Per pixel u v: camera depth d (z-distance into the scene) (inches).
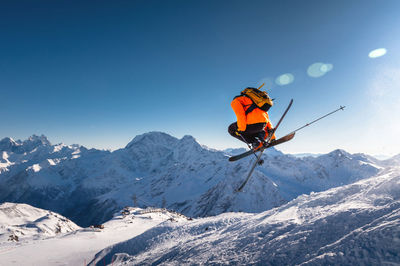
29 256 629.3
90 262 581.3
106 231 1047.6
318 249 169.9
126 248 621.3
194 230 627.2
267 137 155.6
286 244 198.8
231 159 173.2
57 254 653.3
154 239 636.1
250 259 204.8
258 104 149.1
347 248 150.8
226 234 354.9
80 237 904.9
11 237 1015.0
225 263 217.9
